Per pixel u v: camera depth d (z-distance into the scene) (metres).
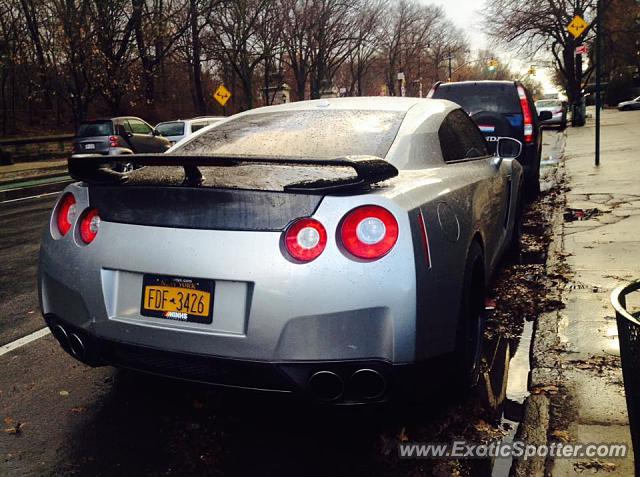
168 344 2.54
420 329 2.43
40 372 3.63
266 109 3.93
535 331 3.83
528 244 6.36
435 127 3.55
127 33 24.92
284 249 2.39
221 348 2.44
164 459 2.64
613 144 16.47
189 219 2.53
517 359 3.56
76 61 22.64
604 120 32.12
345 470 2.51
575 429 2.67
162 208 2.60
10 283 5.73
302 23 46.22
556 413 2.81
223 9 35.41
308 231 2.38
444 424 2.82
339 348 2.35
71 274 2.79
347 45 54.31
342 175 2.62
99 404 3.19
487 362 3.53
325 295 2.34
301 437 2.78
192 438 2.81
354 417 2.94
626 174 10.39
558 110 27.56
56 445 2.78
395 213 2.40
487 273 3.86
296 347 2.36
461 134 4.03
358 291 2.33
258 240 2.42
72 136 26.56
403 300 2.36
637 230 6.22
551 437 2.62
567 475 2.34
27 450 2.75
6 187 16.69
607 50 39.22
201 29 34.66
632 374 1.84
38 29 24.52
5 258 6.89
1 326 4.50
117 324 2.65
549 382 3.12
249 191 2.44
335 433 2.81
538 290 4.71
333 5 47.03
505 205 4.82
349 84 73.50
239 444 2.74
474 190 3.40
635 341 1.80
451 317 2.69
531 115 8.69
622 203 7.78
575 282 4.71
